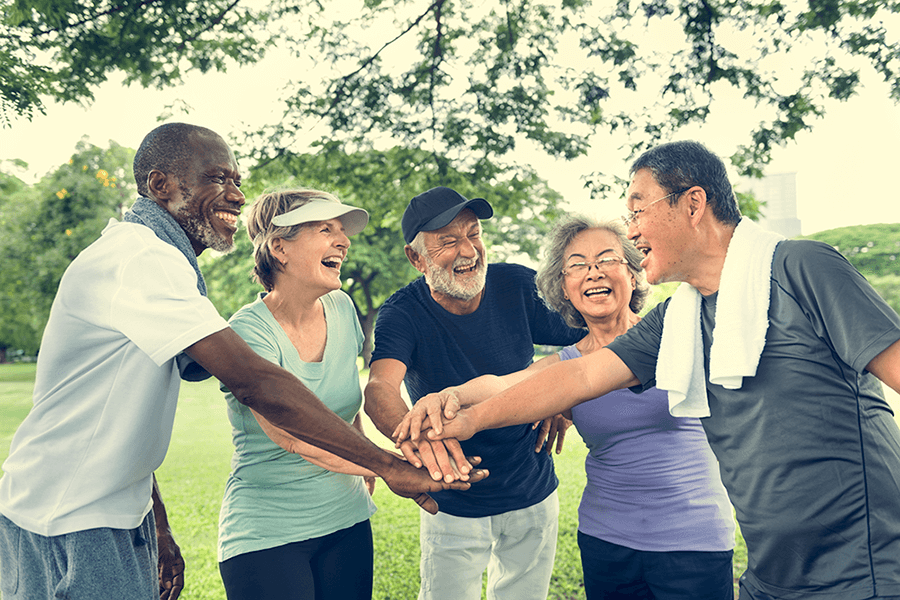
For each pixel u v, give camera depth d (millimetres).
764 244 1610
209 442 11125
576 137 7016
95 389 1595
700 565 2174
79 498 1562
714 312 1753
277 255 2266
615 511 2309
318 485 2227
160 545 2174
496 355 2773
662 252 1739
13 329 32562
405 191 7215
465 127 7199
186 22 6758
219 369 1609
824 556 1553
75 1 6230
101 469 1574
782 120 6438
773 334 1567
